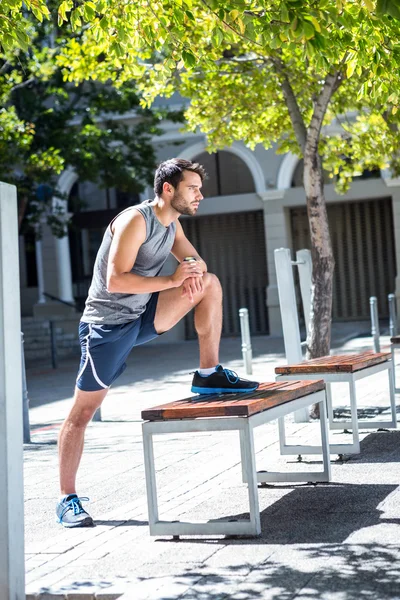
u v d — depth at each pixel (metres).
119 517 5.25
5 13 6.07
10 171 21.59
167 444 8.30
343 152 13.30
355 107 12.38
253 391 5.02
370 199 29.39
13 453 3.82
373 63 6.07
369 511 4.73
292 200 29.33
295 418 8.70
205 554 4.21
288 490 5.54
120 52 6.60
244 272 31.92
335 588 3.49
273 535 4.43
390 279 30.58
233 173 30.81
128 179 25.36
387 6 4.13
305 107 12.10
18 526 3.83
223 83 11.48
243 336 15.50
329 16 4.90
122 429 9.82
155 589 3.69
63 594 3.78
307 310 9.62
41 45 21.36
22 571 3.84
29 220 26.91
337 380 6.52
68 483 5.26
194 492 5.72
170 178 5.13
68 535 4.93
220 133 12.00
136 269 5.25
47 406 13.34
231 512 5.00
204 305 5.09
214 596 3.52
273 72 11.21
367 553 3.95
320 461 6.41
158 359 22.36
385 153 12.84
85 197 32.47
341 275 31.09
